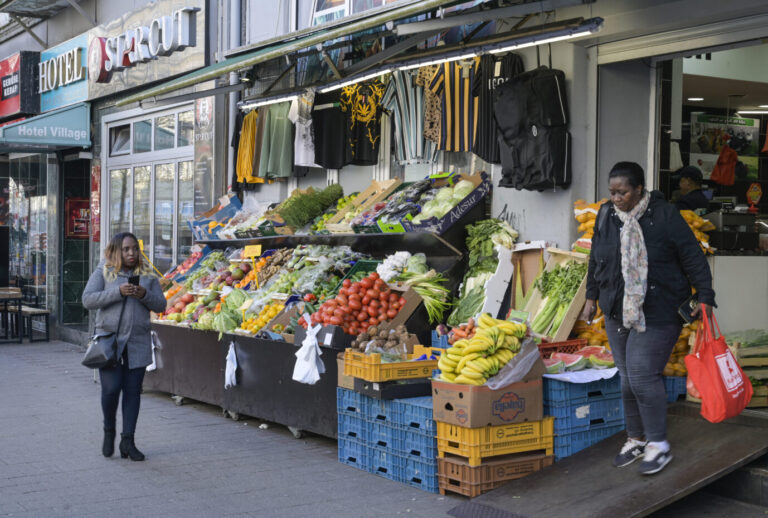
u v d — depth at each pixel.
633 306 5.55
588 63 7.80
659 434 5.59
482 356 6.00
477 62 8.37
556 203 7.88
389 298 7.89
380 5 9.69
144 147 14.84
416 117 9.12
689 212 7.36
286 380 8.09
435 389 6.14
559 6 6.22
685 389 6.87
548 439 6.22
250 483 6.51
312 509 5.86
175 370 9.91
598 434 6.42
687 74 9.51
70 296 17.27
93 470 6.84
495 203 8.50
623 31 7.36
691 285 5.75
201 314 9.79
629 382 5.71
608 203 5.88
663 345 5.59
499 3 7.79
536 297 7.50
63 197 17.12
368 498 6.13
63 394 10.55
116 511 5.78
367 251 9.79
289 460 7.26
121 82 14.91
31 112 17.97
